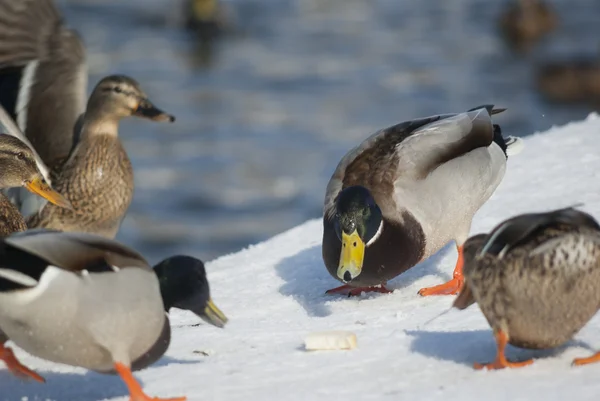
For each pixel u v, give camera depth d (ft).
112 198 43.88
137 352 24.08
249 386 24.90
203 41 201.98
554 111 148.87
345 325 30.86
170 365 27.30
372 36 205.67
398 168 34.68
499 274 22.76
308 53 191.52
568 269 22.21
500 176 37.73
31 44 43.11
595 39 194.39
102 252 23.09
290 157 124.16
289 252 41.22
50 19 43.45
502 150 37.83
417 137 35.42
